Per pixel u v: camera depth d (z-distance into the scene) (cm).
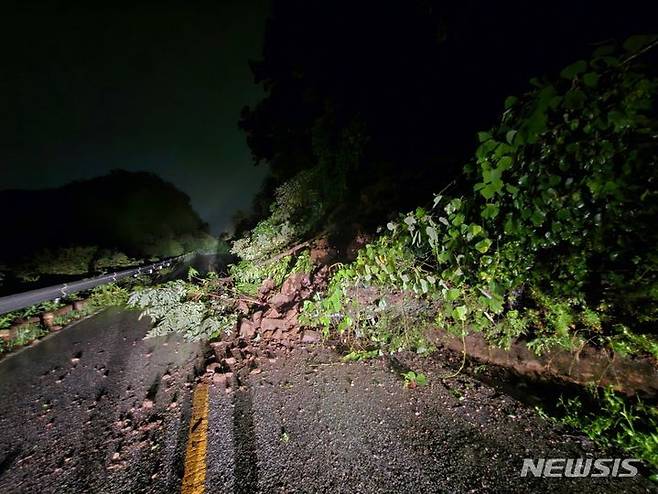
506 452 211
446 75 624
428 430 239
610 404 220
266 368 358
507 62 478
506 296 305
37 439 268
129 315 674
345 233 612
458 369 319
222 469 219
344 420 259
